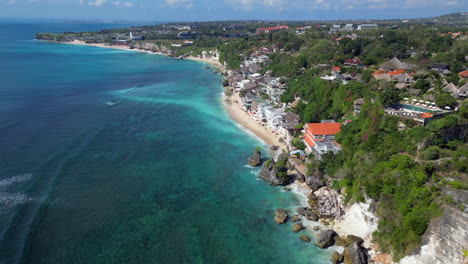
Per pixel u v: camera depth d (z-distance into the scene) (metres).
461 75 98.62
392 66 118.50
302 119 97.25
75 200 61.47
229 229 55.69
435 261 42.03
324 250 50.69
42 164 73.50
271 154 85.19
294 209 61.44
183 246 51.47
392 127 67.38
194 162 80.12
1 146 82.00
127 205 61.25
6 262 45.47
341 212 58.47
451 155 54.91
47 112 113.31
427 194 47.12
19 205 58.16
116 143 89.50
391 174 52.66
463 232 39.72
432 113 68.62
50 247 49.50
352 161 64.12
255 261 48.66
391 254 47.78
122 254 49.22
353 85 93.12
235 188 68.75
